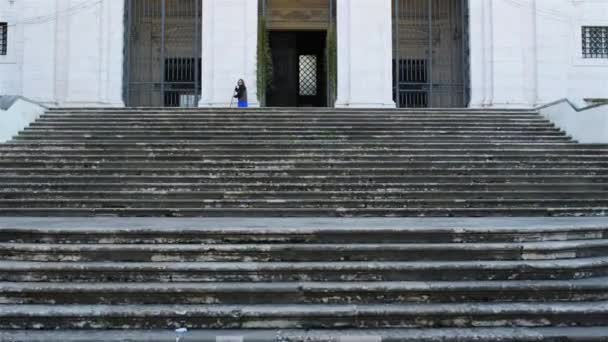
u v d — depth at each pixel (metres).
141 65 19.86
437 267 5.70
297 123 13.27
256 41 18.14
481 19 18.53
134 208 9.16
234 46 18.00
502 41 18.20
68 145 11.77
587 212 9.28
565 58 18.56
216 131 12.55
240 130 12.74
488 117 14.64
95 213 9.03
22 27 18.38
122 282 5.62
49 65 17.94
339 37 18.19
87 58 17.84
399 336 4.82
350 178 10.29
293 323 5.09
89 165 10.79
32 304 5.30
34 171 10.46
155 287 5.39
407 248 6.03
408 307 5.21
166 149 11.49
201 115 13.91
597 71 18.75
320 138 12.45
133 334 4.86
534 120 14.58
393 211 9.08
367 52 18.03
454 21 20.20
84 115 14.14
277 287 5.41
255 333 4.92
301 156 11.22
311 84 23.88
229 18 18.05
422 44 20.36
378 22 18.11
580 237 6.70
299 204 9.39
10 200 9.29
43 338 4.73
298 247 6.04
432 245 6.11
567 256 6.13
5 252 6.04
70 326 5.02
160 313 5.07
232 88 17.91
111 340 4.68
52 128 13.15
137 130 12.84
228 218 8.60
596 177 10.57
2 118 12.05
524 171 10.85
